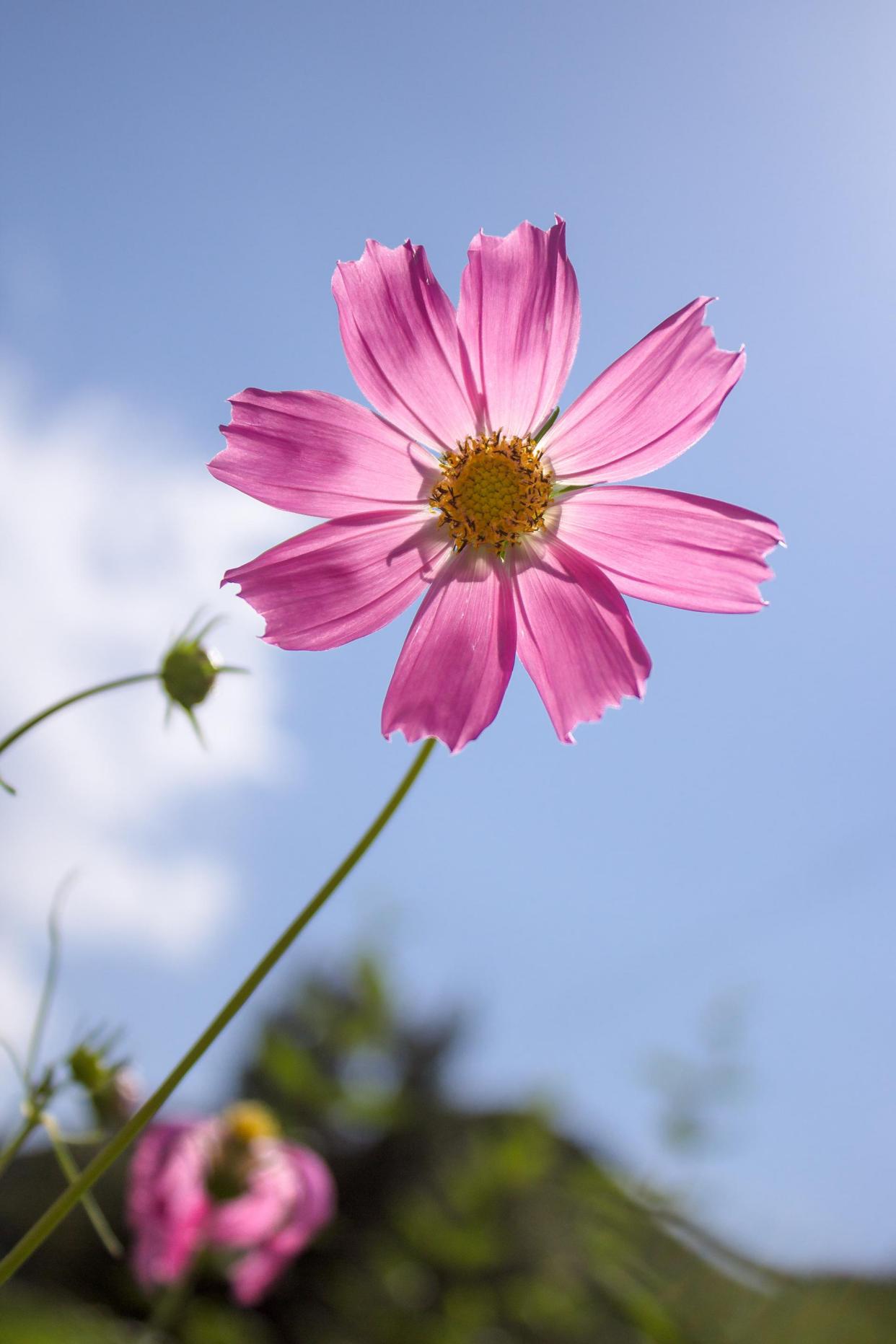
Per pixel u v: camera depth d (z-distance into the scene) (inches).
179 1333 18.5
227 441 12.2
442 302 12.4
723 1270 14.7
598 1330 18.0
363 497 12.5
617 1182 15.8
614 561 12.5
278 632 12.2
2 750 11.2
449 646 12.4
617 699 12.3
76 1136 11.2
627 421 12.4
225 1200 17.6
